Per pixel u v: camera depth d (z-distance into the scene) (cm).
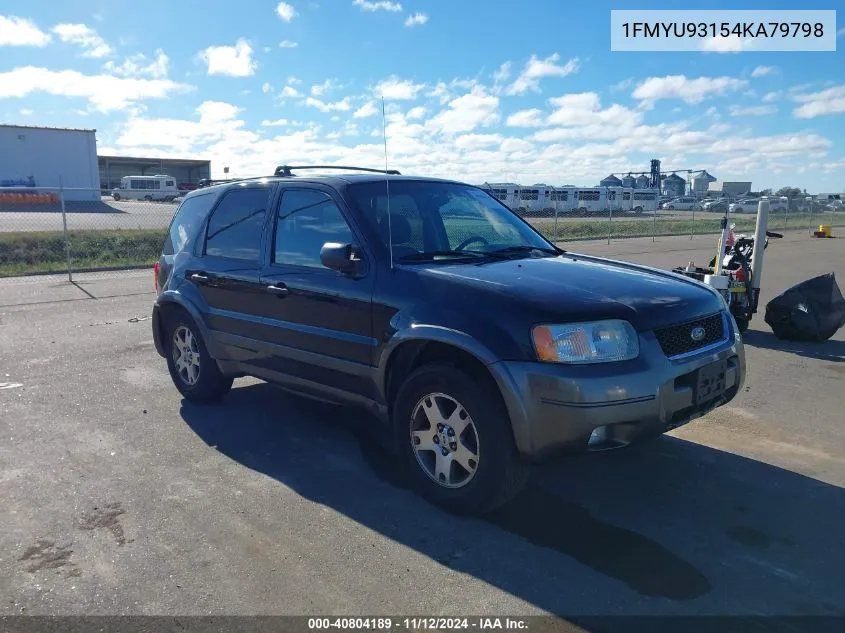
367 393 424
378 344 403
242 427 517
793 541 351
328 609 295
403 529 363
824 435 503
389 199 452
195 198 587
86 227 2530
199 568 326
